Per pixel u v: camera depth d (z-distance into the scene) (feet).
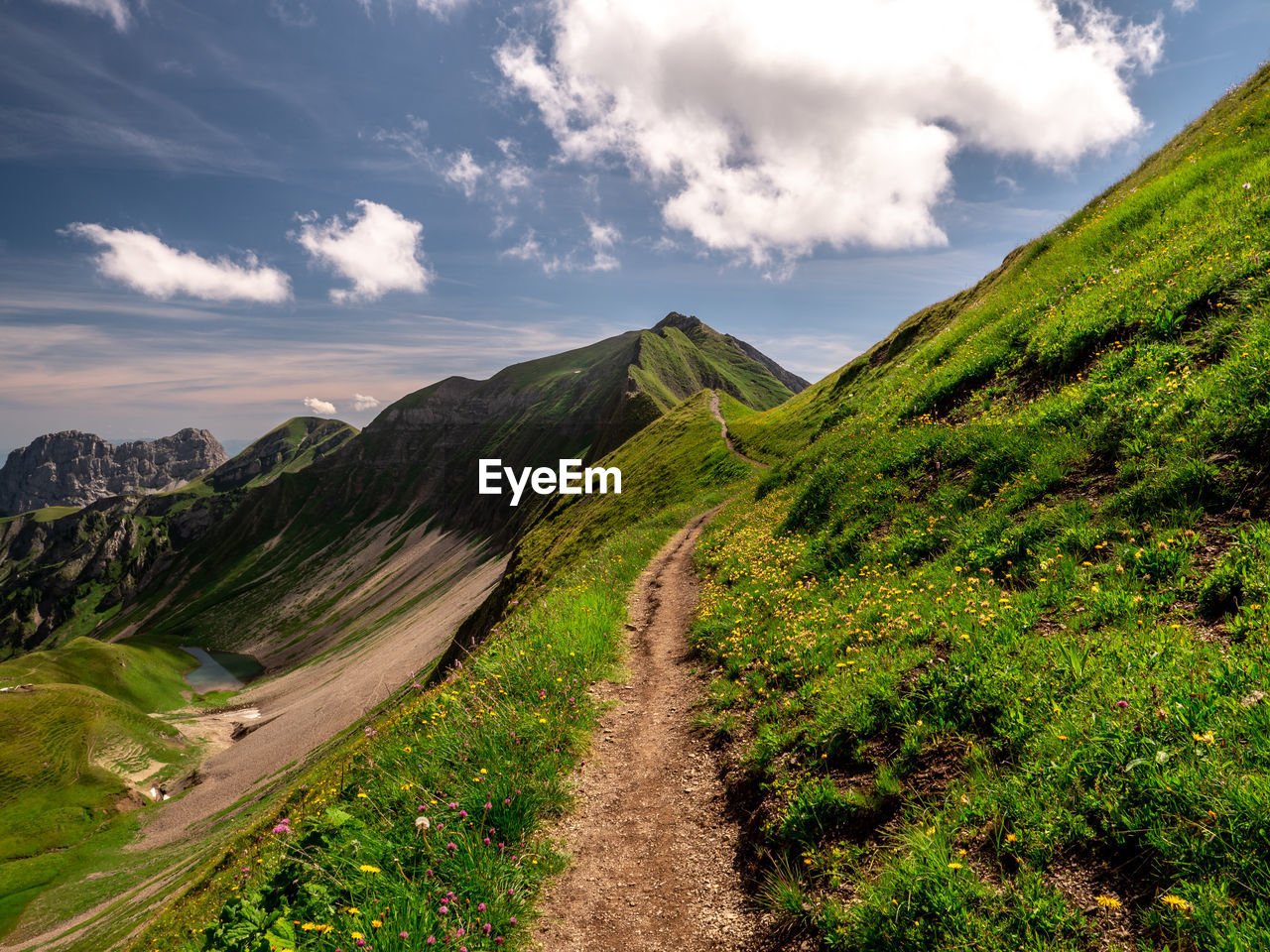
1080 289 51.57
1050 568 25.58
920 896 14.56
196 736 441.27
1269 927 10.92
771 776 23.15
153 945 55.77
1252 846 11.99
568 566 159.43
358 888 17.25
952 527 35.22
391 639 536.83
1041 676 19.53
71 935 194.29
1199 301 34.78
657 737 30.37
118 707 426.10
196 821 298.76
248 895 16.96
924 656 23.80
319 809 28.76
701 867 20.45
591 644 41.19
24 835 298.35
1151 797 13.80
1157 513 24.61
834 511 49.80
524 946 17.48
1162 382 30.60
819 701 25.39
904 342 157.17
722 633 41.81
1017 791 16.12
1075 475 31.07
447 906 16.31
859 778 20.56
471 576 635.25
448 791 22.88
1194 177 58.08
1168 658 17.65
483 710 30.19
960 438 43.34
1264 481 22.29
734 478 160.86
